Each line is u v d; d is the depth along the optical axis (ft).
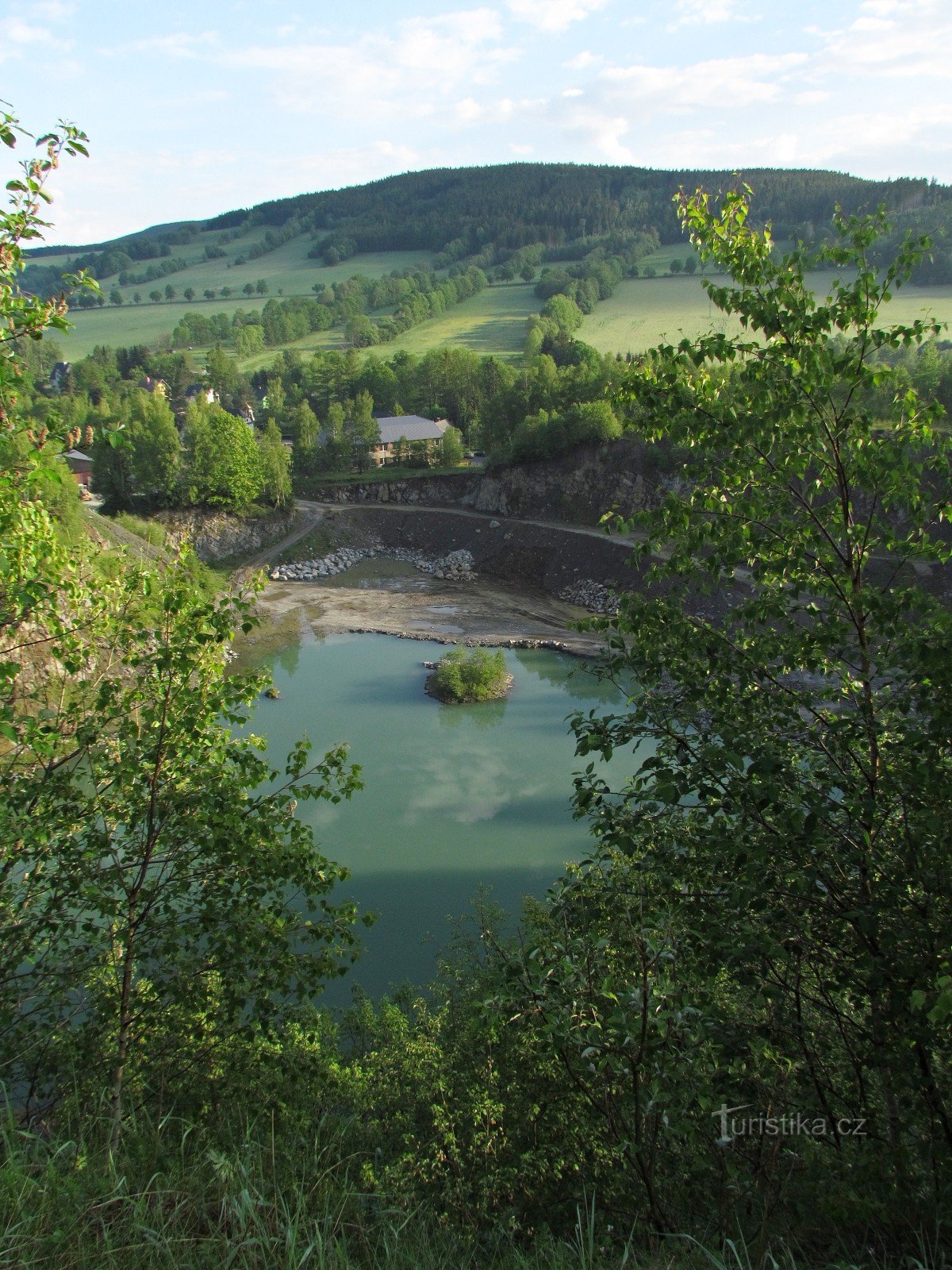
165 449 325.01
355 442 406.00
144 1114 25.75
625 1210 22.93
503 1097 31.78
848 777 21.72
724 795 21.17
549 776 134.51
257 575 30.01
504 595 279.49
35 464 24.38
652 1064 21.58
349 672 196.75
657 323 618.03
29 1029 28.40
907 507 23.38
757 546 24.11
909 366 220.84
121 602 29.99
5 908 27.91
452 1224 25.22
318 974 29.43
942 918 20.27
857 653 22.62
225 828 27.99
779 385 22.93
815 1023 24.86
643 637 24.79
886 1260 18.54
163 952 28.55
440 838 113.19
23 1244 16.55
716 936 20.92
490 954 46.06
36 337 23.56
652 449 303.27
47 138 22.86
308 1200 21.13
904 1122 21.25
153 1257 17.24
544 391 367.45
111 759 28.45
